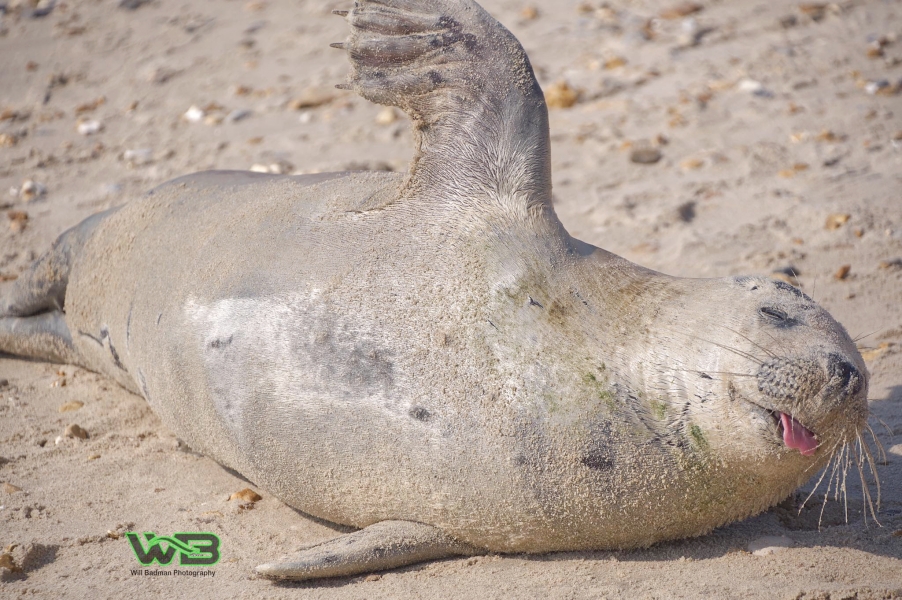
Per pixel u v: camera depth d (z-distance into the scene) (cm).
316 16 3362
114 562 1169
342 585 1117
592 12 3306
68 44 3278
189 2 3562
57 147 2634
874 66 2877
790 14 3266
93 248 1593
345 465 1155
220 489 1352
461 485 1108
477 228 1218
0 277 2000
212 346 1240
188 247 1384
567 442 1086
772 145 2447
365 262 1205
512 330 1126
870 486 1301
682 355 1105
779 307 1115
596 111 2681
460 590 1085
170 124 2723
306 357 1170
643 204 2217
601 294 1170
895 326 1712
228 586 1117
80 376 1706
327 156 2459
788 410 1039
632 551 1161
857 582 1058
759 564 1111
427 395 1113
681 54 3006
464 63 1293
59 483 1362
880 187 2223
